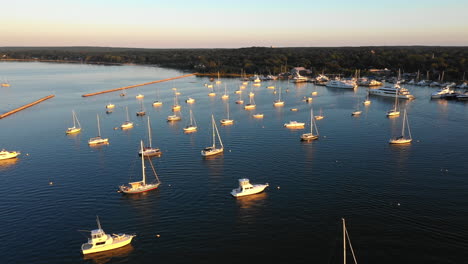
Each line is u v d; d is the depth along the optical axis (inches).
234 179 4020.7
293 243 2787.9
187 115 7805.1
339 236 2854.3
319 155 4781.0
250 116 7593.5
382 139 5521.7
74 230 3041.3
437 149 4948.3
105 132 6387.8
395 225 2979.8
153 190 3782.0
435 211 3184.1
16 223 3176.7
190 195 3641.7
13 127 6879.9
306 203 3405.5
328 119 7121.1
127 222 3149.6
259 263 2568.9
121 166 4549.7
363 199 3452.3
